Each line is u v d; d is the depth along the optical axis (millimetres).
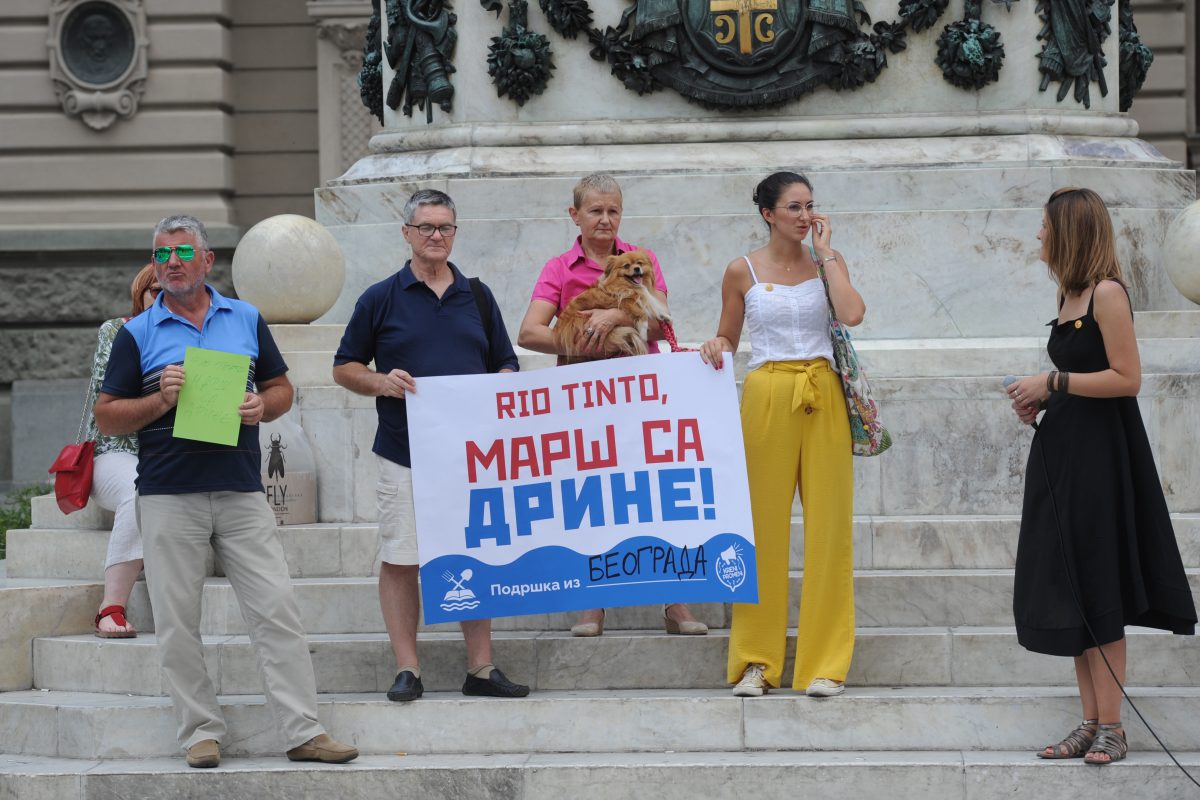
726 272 9281
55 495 10852
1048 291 12125
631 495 9094
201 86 24109
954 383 10812
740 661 9094
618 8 12766
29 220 23859
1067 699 8750
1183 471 10688
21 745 9445
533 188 12453
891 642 9281
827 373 9062
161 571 8656
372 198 12812
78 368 23375
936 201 12312
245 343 8844
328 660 9539
